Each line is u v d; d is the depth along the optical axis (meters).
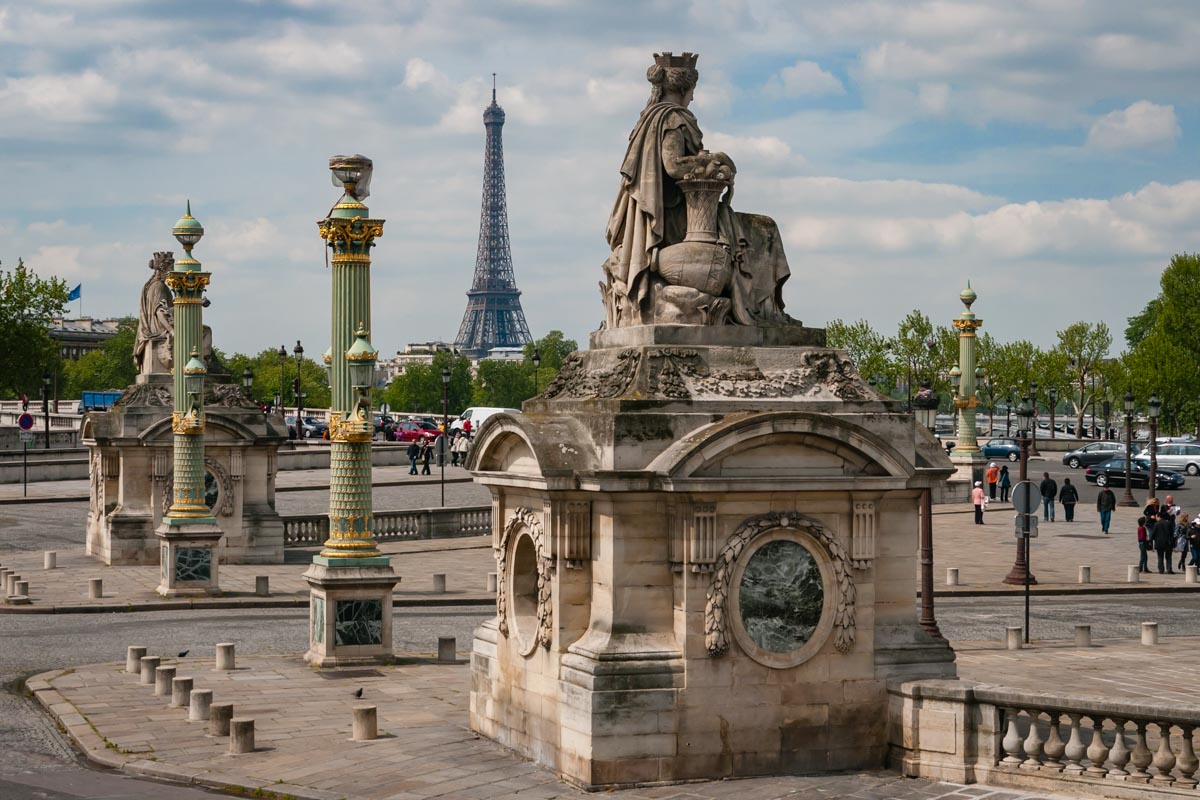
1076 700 25.22
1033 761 25.78
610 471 26.08
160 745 30.14
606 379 28.22
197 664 39.94
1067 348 187.25
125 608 51.38
